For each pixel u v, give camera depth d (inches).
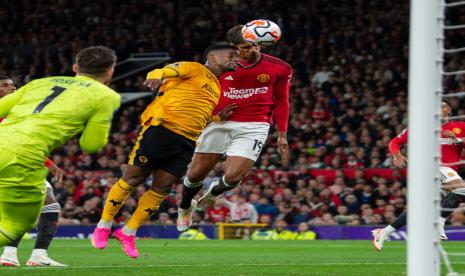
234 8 1708.9
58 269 471.8
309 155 1274.6
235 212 1115.9
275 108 588.7
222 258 662.5
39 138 386.6
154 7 1776.6
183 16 1738.4
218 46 499.5
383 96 1389.0
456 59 1379.2
